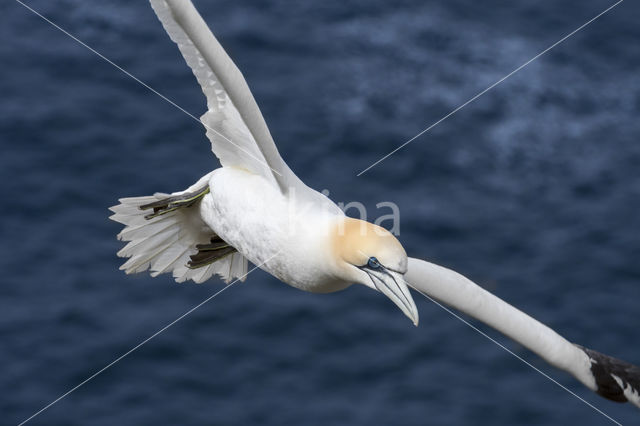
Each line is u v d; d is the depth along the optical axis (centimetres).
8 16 3900
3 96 3538
